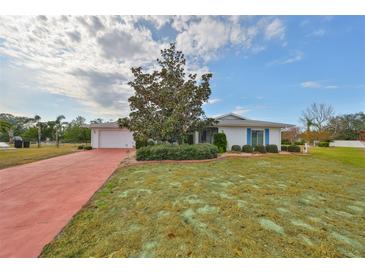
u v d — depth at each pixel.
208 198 4.96
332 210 4.43
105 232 3.39
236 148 17.12
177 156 11.47
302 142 39.09
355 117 47.62
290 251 2.87
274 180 7.11
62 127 41.91
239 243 3.02
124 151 18.84
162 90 12.49
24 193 5.66
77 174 8.16
